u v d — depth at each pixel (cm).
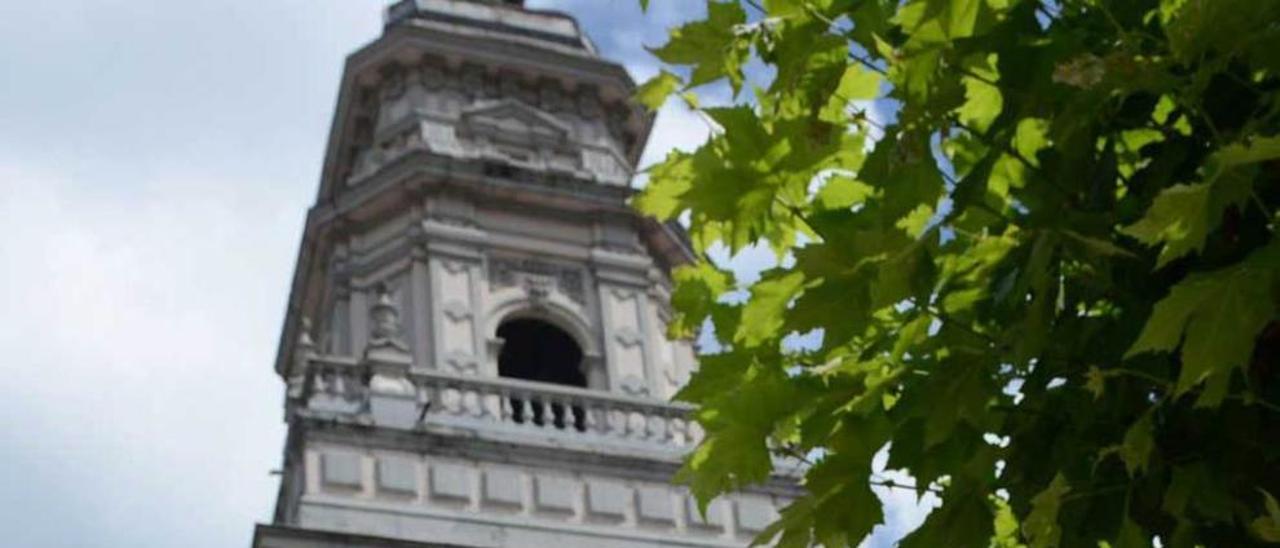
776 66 746
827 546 723
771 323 748
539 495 3622
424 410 3662
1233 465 627
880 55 722
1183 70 652
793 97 755
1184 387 589
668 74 805
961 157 741
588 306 4116
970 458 698
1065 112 662
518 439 3681
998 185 701
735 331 789
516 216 4219
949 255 691
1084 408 661
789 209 743
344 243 4231
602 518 3634
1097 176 664
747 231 759
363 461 3556
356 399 3706
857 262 684
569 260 4178
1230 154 577
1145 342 589
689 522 3678
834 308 693
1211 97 648
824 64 733
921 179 683
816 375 727
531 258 4162
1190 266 645
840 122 756
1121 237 661
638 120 4578
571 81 4547
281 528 3347
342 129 4559
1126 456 621
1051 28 696
